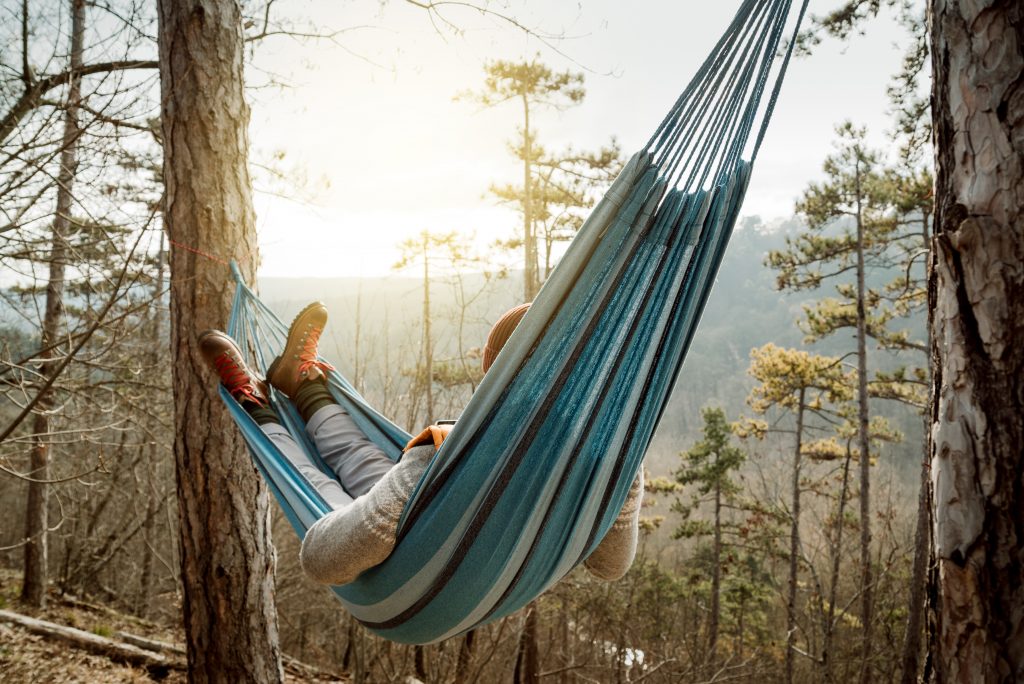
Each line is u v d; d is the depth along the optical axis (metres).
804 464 18.02
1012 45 1.52
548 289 1.22
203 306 3.86
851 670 12.55
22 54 4.03
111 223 4.11
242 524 4.05
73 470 11.02
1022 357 1.48
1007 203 1.51
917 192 12.41
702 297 1.37
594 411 1.35
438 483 1.30
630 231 1.26
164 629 12.20
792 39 1.22
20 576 14.32
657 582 17.69
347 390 2.23
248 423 2.08
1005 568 1.47
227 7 3.94
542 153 14.12
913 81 6.85
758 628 21.84
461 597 1.42
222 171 3.88
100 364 4.97
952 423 1.56
